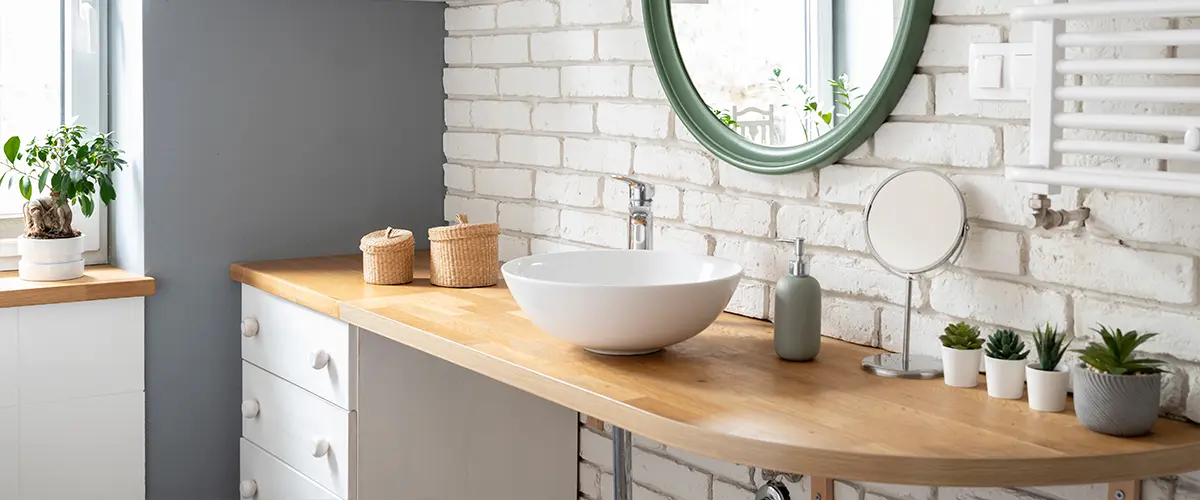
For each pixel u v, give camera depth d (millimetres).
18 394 2529
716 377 1649
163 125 2643
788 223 2014
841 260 1922
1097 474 1286
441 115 3041
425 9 2980
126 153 2742
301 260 2818
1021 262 1645
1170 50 1441
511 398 2494
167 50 2627
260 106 2768
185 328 2740
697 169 2195
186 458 2785
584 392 1567
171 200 2678
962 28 1679
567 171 2549
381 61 2928
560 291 1656
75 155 2602
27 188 2611
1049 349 1476
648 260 2072
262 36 2750
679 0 2178
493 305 2189
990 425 1403
